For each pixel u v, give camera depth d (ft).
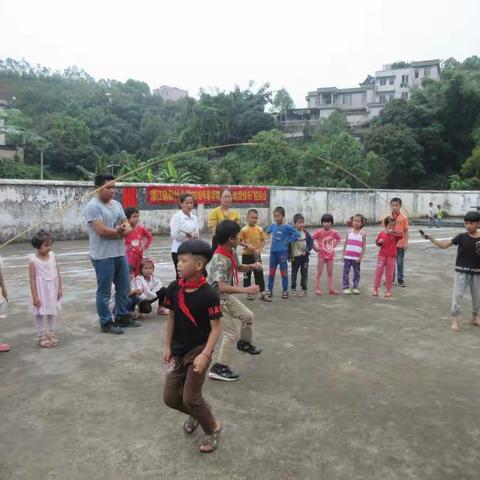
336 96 203.21
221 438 10.14
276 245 23.25
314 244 24.73
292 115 198.90
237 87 167.73
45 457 9.38
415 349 16.19
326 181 98.48
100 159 108.37
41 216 44.11
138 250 19.48
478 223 18.33
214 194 56.59
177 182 69.51
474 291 18.79
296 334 17.52
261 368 14.17
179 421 10.90
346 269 24.68
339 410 11.53
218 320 9.53
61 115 187.62
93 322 18.58
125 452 9.59
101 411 11.32
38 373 13.51
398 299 23.76
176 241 19.54
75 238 46.16
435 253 41.93
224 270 13.34
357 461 9.37
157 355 15.06
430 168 142.10
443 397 12.39
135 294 18.44
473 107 136.67
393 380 13.44
